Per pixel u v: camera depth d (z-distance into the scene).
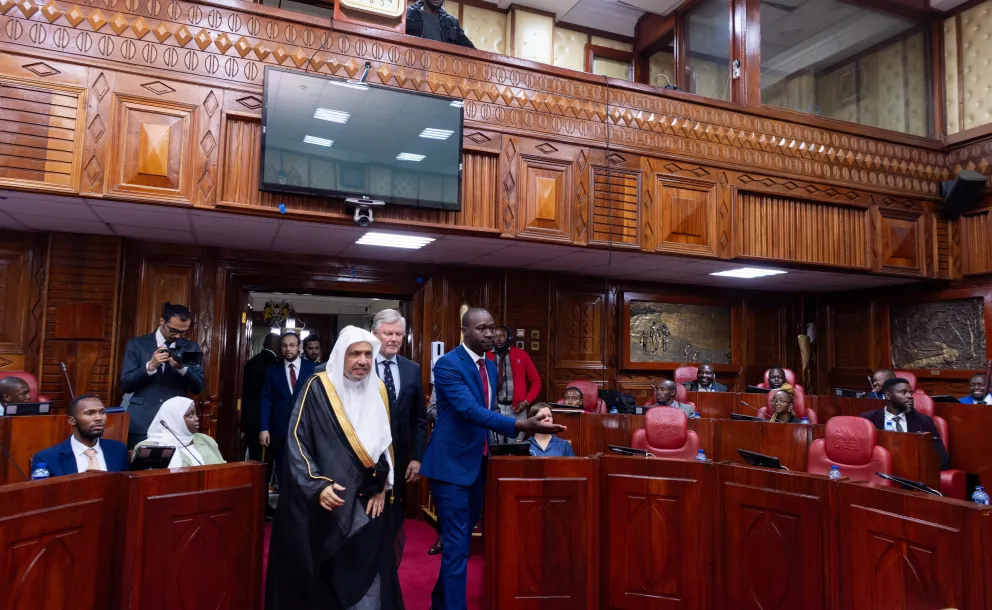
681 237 6.58
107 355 5.80
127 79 4.64
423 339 7.20
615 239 6.24
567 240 6.04
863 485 3.03
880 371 7.17
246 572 3.09
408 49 5.59
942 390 8.26
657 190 6.49
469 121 5.74
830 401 7.25
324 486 2.80
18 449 4.02
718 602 3.53
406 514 6.66
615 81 6.36
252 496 3.14
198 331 6.25
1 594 2.29
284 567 2.88
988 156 7.83
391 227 5.47
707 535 3.56
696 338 8.97
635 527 3.62
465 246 6.22
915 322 8.62
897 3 8.47
